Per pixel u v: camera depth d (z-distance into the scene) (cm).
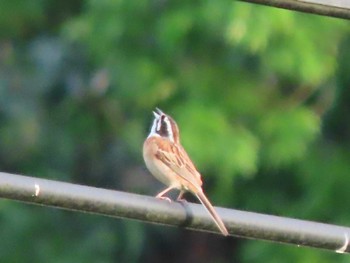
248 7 1374
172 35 1432
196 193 923
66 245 1575
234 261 1694
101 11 1485
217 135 1412
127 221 1595
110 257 1585
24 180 731
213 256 1706
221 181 1462
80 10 1636
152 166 960
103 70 1582
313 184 1503
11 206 1559
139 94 1474
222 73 1472
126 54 1488
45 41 1644
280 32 1393
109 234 1588
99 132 1619
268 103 1471
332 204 1489
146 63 1475
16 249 1553
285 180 1526
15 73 1638
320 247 766
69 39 1552
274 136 1455
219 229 755
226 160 1408
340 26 1435
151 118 1532
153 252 1680
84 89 1622
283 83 1490
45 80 1634
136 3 1464
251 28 1369
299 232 761
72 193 738
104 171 1630
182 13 1434
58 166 1622
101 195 743
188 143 1399
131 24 1473
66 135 1622
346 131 1548
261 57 1407
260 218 760
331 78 1510
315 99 1523
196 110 1430
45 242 1566
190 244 1700
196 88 1458
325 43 1420
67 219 1589
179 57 1477
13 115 1622
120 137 1591
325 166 1506
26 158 1614
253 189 1529
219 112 1440
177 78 1468
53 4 1642
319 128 1474
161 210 753
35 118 1627
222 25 1409
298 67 1403
